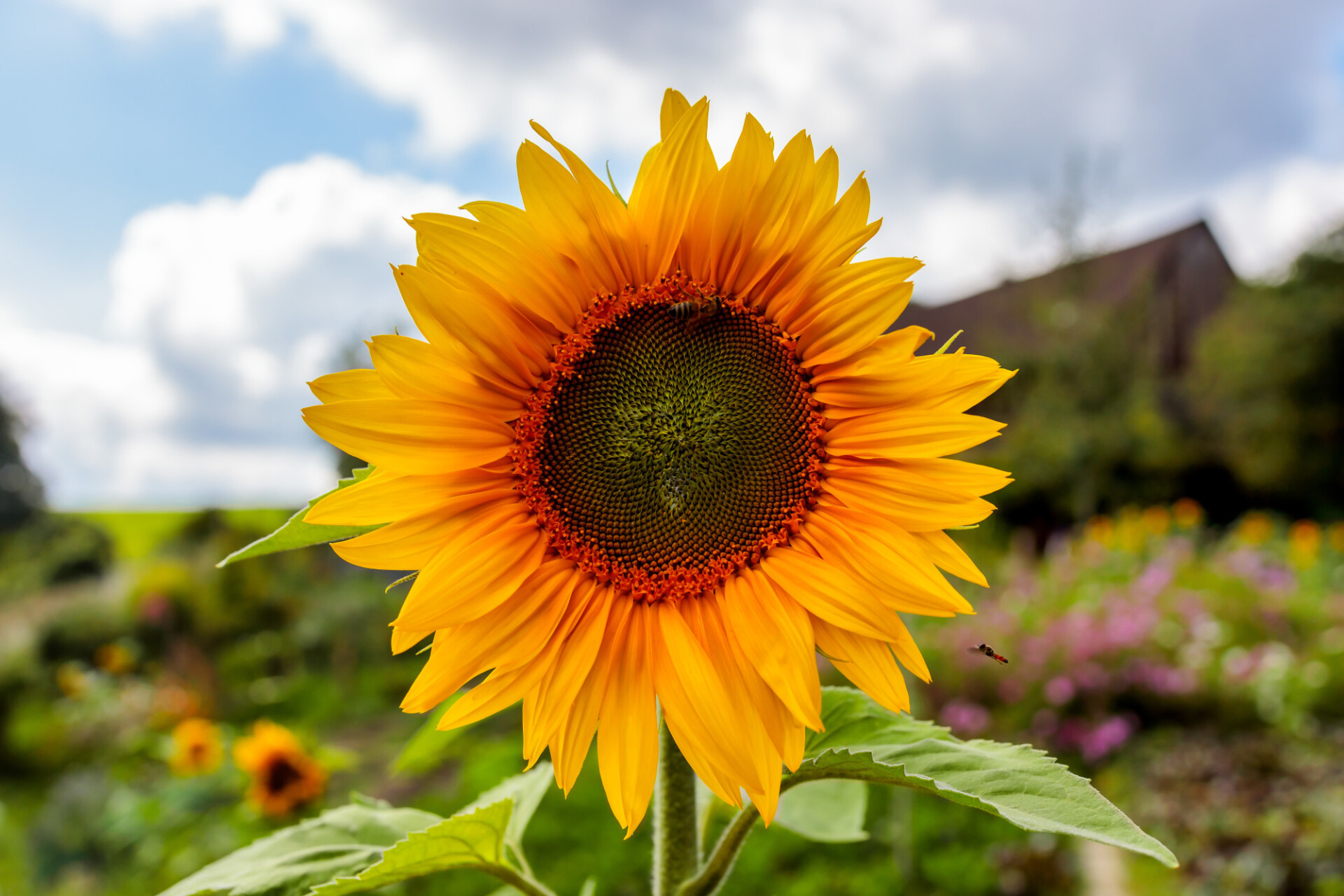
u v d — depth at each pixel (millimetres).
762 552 1768
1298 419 28688
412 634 1600
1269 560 16328
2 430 44031
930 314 31703
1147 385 25172
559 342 1755
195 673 15203
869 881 6859
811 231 1726
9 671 14398
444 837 1581
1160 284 34312
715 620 1747
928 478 1666
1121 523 20469
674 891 1732
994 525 23594
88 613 16453
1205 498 29719
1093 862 7504
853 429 1750
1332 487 28875
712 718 1599
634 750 1633
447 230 1607
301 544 1596
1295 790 8203
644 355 1773
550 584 1712
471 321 1637
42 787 11852
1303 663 11078
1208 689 10320
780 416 1790
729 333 1788
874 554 1664
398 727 13625
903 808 6801
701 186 1684
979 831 7715
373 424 1576
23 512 42406
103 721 12672
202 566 17562
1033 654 10711
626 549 1764
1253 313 30625
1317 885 6520
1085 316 25469
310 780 6844
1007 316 30125
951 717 10320
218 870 1762
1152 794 8641
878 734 1674
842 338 1751
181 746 8219
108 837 8422
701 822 2125
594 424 1769
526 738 1605
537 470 1729
